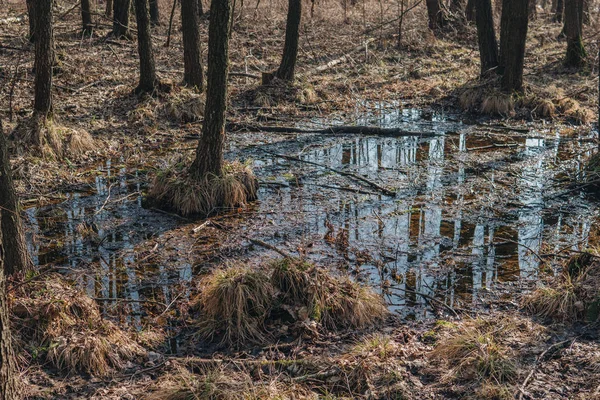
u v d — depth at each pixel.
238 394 5.45
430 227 7.54
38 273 6.41
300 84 11.88
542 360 5.77
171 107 10.44
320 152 9.51
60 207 7.93
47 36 9.09
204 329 6.07
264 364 5.75
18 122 9.41
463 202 8.06
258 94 11.36
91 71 12.27
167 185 7.91
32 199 8.05
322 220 7.67
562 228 7.52
